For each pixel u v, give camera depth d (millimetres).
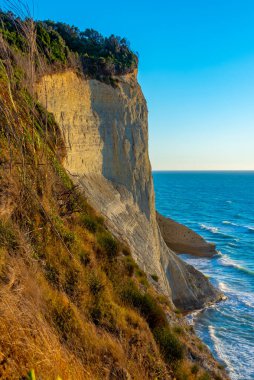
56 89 19703
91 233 11945
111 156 25781
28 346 5320
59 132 15008
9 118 9438
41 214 9172
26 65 11133
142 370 8078
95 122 24484
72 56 22656
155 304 11148
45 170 10438
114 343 7941
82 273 9141
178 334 12508
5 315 5414
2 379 4672
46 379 5191
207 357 12828
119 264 12000
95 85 25188
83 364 6590
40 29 19734
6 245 7270
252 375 20406
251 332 26062
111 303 9273
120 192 25172
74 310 7633
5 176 8609
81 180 20719
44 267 8172
